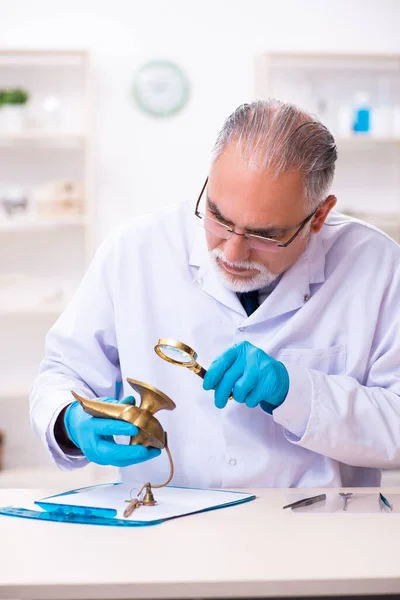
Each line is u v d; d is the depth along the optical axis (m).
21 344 3.91
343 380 1.41
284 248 1.37
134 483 1.36
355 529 1.06
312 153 1.34
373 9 3.95
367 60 3.80
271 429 1.48
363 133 3.75
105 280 1.60
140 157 3.89
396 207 3.96
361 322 1.54
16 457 3.86
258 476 1.46
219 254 1.39
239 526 1.07
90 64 3.69
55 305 3.71
